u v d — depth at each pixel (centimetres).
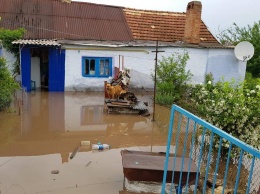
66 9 1756
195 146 707
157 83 1292
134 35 1745
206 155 646
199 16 1611
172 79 1288
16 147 686
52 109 1062
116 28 1752
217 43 1783
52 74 1404
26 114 976
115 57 1463
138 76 1502
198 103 748
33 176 536
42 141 735
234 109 593
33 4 1702
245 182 532
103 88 1483
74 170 570
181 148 707
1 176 530
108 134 816
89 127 872
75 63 1425
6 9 1616
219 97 641
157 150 704
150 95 1427
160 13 1966
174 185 490
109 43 1497
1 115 941
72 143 731
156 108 1127
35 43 1271
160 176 480
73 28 1648
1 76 952
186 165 501
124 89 1138
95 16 1786
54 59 1394
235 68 1562
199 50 1523
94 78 1464
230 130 615
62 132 814
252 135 586
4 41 1365
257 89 635
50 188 494
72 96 1316
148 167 482
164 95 1220
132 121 948
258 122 596
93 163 609
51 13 1689
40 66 1491
